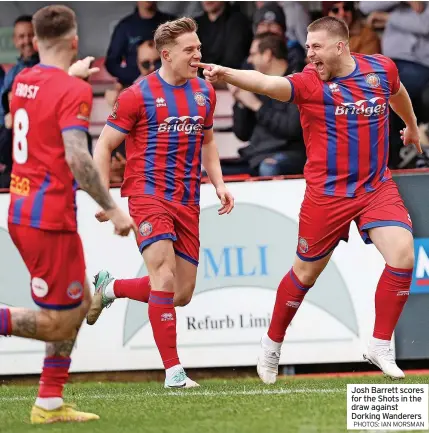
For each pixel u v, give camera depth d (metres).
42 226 14.20
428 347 25.78
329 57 19.83
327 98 19.98
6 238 26.47
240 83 19.61
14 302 26.38
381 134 20.33
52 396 14.99
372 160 20.23
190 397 18.53
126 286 23.53
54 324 14.62
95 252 26.33
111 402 18.36
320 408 16.00
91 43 30.00
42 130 14.20
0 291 26.42
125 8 29.88
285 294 21.48
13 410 17.48
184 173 21.00
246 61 29.58
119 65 29.81
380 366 20.75
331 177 20.28
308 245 20.70
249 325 26.00
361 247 25.88
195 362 26.03
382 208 20.19
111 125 20.70
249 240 26.11
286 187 26.06
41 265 14.40
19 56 29.75
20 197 14.50
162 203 20.67
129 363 26.16
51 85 14.20
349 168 20.17
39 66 14.59
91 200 26.36
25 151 14.42
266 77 19.78
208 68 19.59
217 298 26.05
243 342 26.00
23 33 29.53
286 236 26.03
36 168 14.32
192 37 20.48
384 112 20.38
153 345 26.17
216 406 16.62
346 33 20.03
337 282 25.86
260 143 29.08
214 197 26.19
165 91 20.77
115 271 26.25
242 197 26.14
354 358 25.78
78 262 14.58
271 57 29.19
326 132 20.19
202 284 26.11
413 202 25.86
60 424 14.72
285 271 26.00
